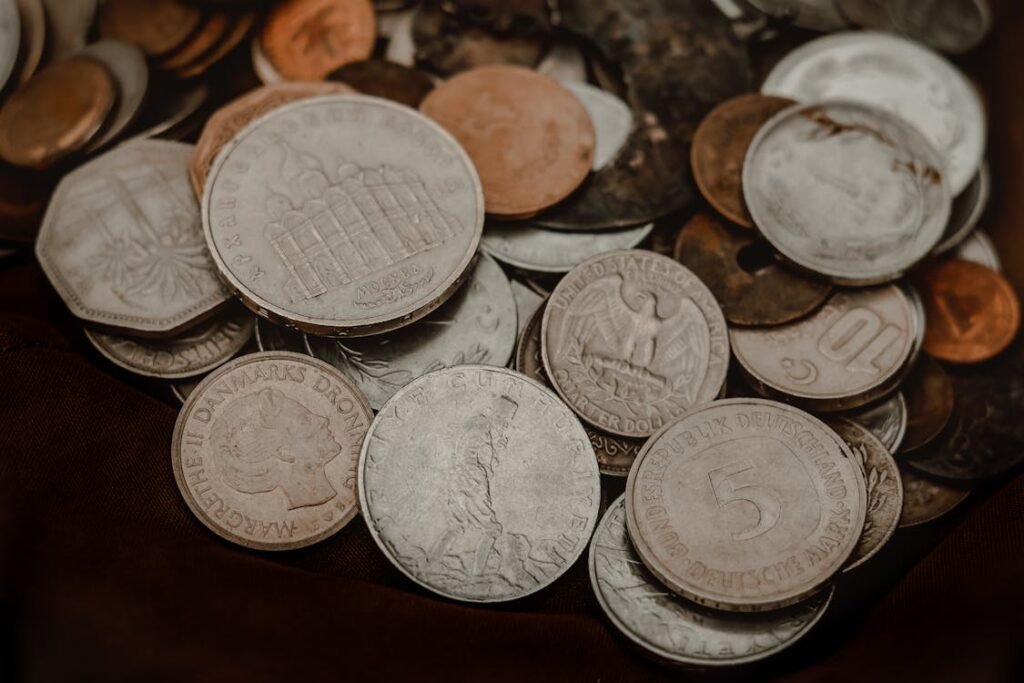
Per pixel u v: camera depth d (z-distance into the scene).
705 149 0.23
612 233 0.23
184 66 0.23
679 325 0.22
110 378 0.21
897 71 0.24
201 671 0.19
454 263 0.21
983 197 0.24
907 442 0.22
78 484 0.20
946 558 0.21
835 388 0.22
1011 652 0.20
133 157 0.23
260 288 0.21
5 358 0.21
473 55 0.24
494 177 0.22
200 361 0.22
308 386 0.21
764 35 0.24
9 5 0.23
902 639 0.20
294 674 0.19
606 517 0.21
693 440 0.21
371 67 0.23
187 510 0.21
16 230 0.23
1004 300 0.23
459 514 0.21
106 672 0.19
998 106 0.24
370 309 0.21
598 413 0.21
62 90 0.23
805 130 0.23
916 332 0.22
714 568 0.20
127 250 0.22
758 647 0.20
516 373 0.21
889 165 0.23
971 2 0.25
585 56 0.24
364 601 0.20
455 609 0.20
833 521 0.21
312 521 0.21
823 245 0.22
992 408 0.23
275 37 0.24
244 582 0.20
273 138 0.22
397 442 0.21
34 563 0.19
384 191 0.22
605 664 0.20
